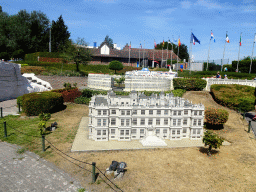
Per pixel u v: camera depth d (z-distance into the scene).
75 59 81.25
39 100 41.09
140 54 111.12
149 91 57.28
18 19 110.50
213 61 89.50
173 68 108.31
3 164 22.72
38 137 30.64
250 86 52.91
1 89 50.25
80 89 63.28
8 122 36.47
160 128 31.89
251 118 42.19
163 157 25.86
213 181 20.91
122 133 30.77
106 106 29.59
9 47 102.81
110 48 105.19
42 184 19.53
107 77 61.66
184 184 20.22
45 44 115.25
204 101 52.62
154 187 19.59
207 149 28.89
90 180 20.44
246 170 23.20
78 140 30.11
